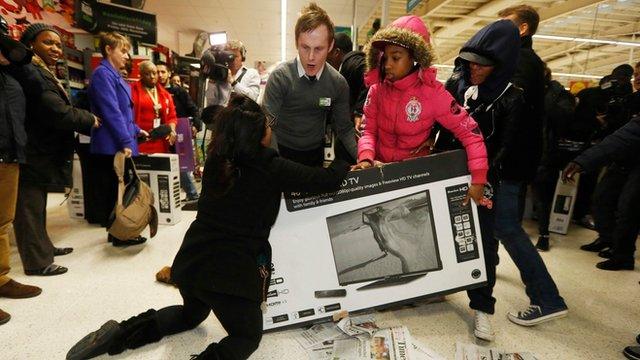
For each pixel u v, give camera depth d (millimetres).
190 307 1365
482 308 1526
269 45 11539
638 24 6906
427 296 1542
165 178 2930
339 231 1480
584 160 1598
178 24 9320
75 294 1789
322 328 1527
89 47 4730
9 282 1738
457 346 1424
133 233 2148
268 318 1464
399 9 7141
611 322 1694
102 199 2688
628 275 2279
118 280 1953
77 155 3002
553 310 1596
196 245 1184
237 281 1131
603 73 11609
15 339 1422
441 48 9859
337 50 2672
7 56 1540
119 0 5117
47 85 1877
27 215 1909
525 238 1622
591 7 5656
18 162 1669
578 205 3605
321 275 1486
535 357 1381
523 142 1539
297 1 7551
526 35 1695
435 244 1523
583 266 2434
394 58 1319
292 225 1452
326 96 1688
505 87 1371
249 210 1182
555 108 2738
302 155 1841
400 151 1580
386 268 1519
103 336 1308
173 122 3504
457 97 1554
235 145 1111
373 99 1552
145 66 3129
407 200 1498
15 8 3504
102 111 2256
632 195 2221
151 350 1364
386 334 1439
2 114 1566
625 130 1543
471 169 1398
